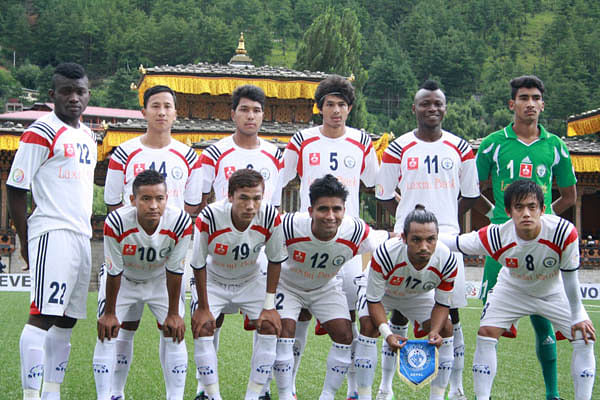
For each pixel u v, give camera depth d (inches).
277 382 229.3
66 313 223.8
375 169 287.4
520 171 267.4
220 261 231.1
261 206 224.8
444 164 261.0
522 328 487.8
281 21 5964.6
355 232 231.8
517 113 269.0
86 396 248.2
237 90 270.4
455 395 255.1
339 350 231.6
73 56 5438.0
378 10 5826.8
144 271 226.4
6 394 246.5
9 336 390.3
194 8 5669.3
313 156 273.0
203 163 274.2
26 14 5989.2
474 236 237.0
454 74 4729.3
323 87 272.8
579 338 226.7
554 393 251.1
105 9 5767.7
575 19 5866.1
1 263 957.8
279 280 241.4
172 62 5211.6
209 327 224.5
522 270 229.8
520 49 5679.1
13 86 4726.9
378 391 268.4
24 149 218.4
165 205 219.0
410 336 392.8
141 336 402.9
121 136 924.6
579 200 1044.5
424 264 221.6
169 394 223.1
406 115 2987.2
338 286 245.6
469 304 718.5
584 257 1013.8
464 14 5969.5
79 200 223.9
